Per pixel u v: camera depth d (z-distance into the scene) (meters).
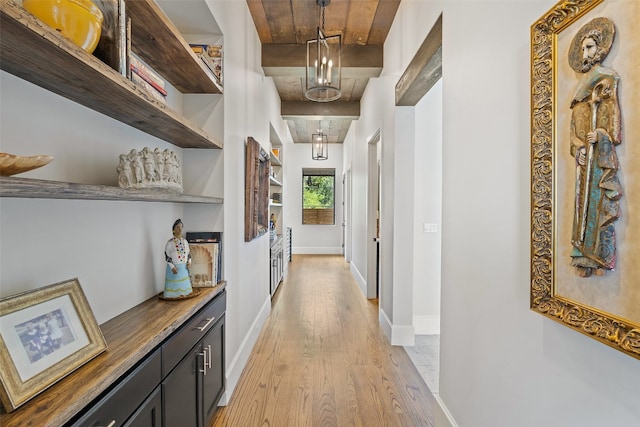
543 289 0.99
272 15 2.93
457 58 1.64
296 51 3.42
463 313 1.59
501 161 1.25
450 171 1.74
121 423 0.99
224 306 2.05
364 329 3.39
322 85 2.90
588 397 0.87
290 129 7.05
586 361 0.87
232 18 2.32
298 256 8.29
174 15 1.89
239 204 2.51
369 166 4.52
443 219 1.85
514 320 1.18
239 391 2.25
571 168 0.88
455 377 1.67
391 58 3.11
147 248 1.70
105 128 1.38
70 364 0.93
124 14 1.08
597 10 0.79
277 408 2.06
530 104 1.05
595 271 0.80
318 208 8.67
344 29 3.15
